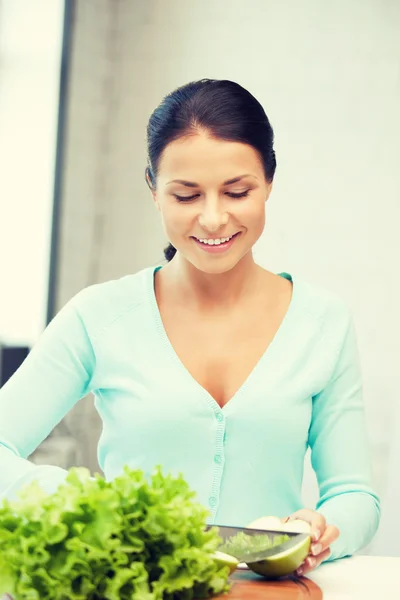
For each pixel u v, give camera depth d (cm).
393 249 377
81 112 426
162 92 428
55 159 419
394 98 379
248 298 195
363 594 145
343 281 385
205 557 126
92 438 435
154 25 430
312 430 194
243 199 173
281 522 155
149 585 125
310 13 394
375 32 383
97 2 429
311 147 392
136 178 435
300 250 393
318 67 392
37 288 423
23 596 121
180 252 185
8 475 171
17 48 423
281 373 188
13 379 192
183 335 193
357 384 194
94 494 121
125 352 191
